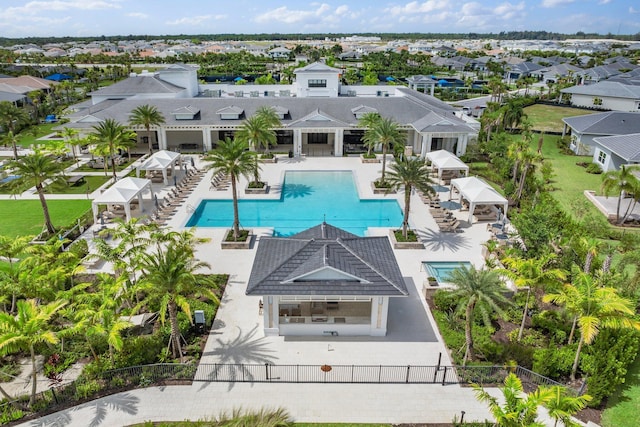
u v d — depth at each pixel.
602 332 21.73
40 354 23.00
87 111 62.88
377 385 20.91
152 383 20.81
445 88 120.94
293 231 37.47
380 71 154.62
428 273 30.48
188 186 46.75
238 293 27.89
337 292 22.48
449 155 47.12
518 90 119.19
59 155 53.81
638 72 117.94
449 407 19.73
